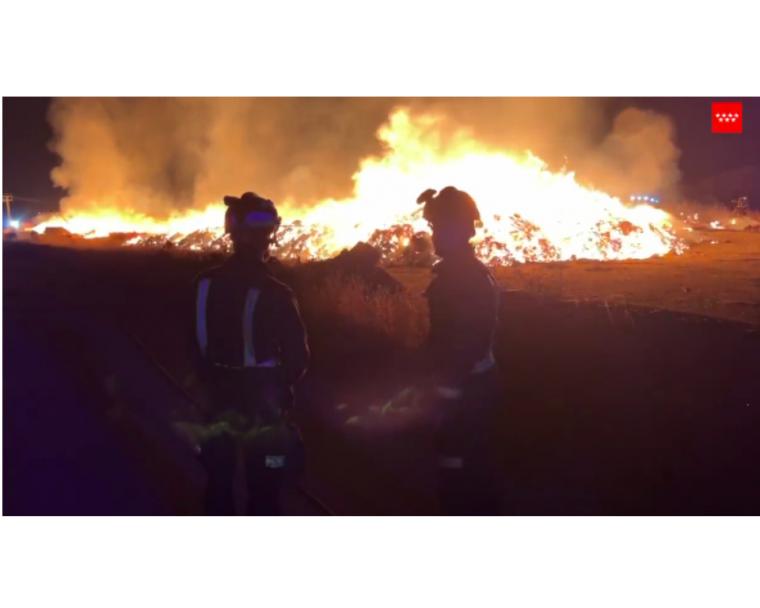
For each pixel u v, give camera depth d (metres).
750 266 22.20
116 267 22.88
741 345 9.82
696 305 13.82
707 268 21.59
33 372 9.18
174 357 10.08
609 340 10.24
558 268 21.95
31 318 13.08
